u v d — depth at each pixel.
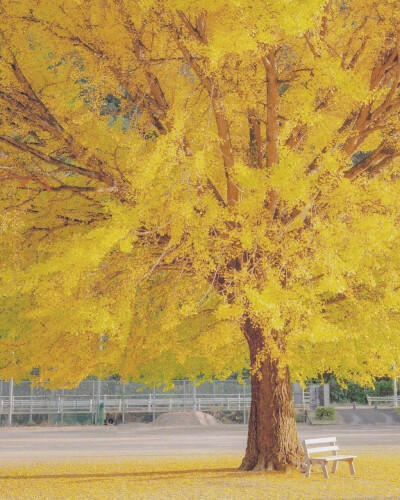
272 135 9.84
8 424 31.27
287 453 12.01
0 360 11.81
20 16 9.48
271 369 12.04
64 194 11.35
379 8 9.02
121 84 9.62
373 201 8.91
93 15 9.30
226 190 11.01
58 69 10.20
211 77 8.68
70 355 11.71
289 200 8.02
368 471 12.70
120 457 16.89
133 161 8.61
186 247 8.91
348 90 7.73
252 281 8.57
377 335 11.46
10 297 12.04
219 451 18.55
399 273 10.37
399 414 31.14
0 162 10.02
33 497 9.69
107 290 9.99
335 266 8.03
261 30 6.93
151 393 34.97
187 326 13.23
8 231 10.01
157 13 8.77
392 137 10.16
